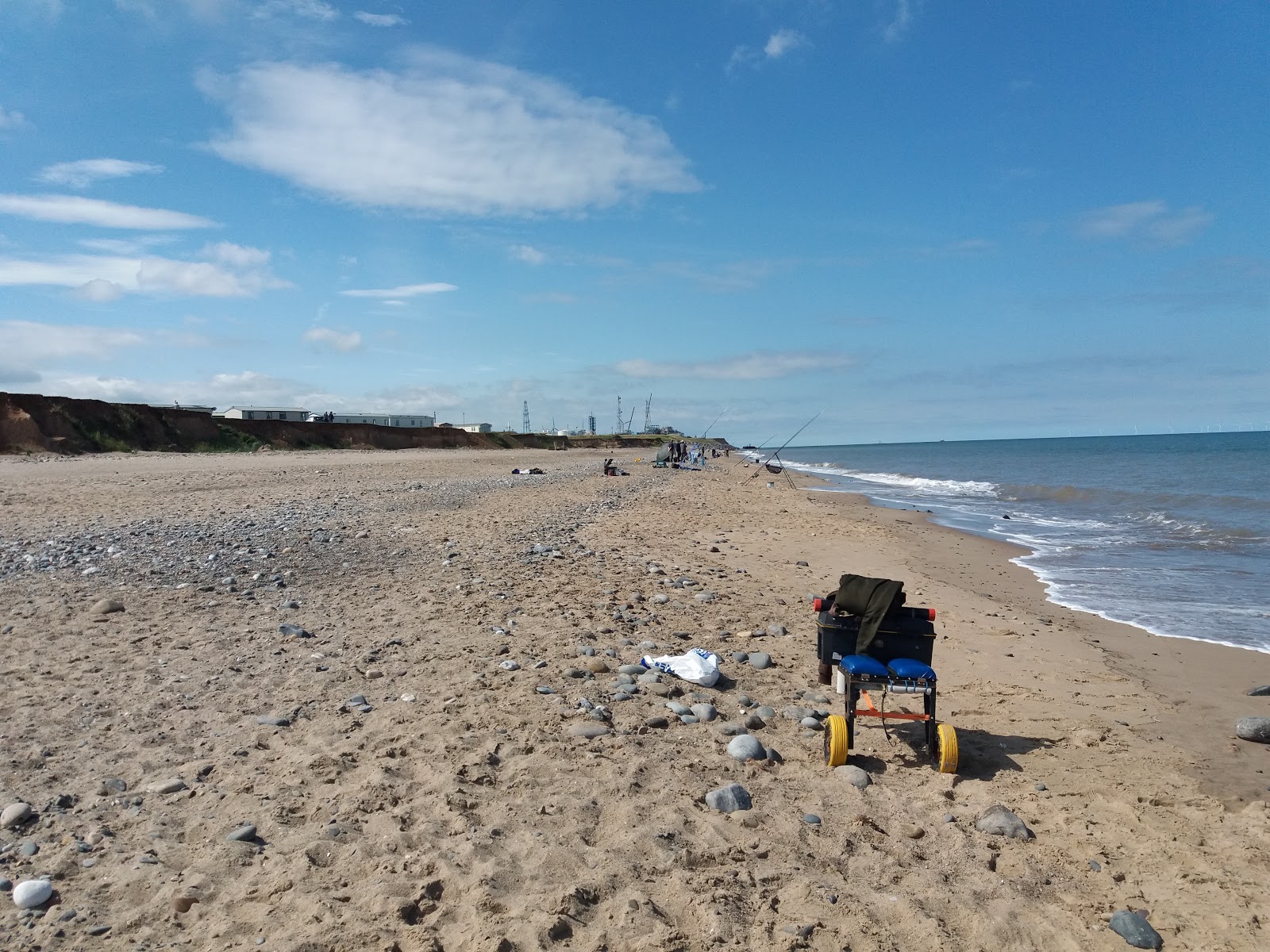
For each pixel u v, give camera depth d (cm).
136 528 1524
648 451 9769
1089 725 699
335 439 6153
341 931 352
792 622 1043
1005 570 1633
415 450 6750
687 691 734
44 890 369
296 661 757
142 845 420
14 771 497
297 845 426
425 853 421
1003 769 597
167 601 962
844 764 575
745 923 381
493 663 770
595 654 820
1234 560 1755
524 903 382
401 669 745
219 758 533
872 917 391
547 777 529
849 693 584
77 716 594
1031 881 436
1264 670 908
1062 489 3706
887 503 3350
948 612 1180
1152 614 1221
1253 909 413
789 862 441
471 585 1113
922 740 650
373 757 545
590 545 1590
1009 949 375
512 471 4088
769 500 3122
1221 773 613
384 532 1598
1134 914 397
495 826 459
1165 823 512
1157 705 773
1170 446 13012
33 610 893
